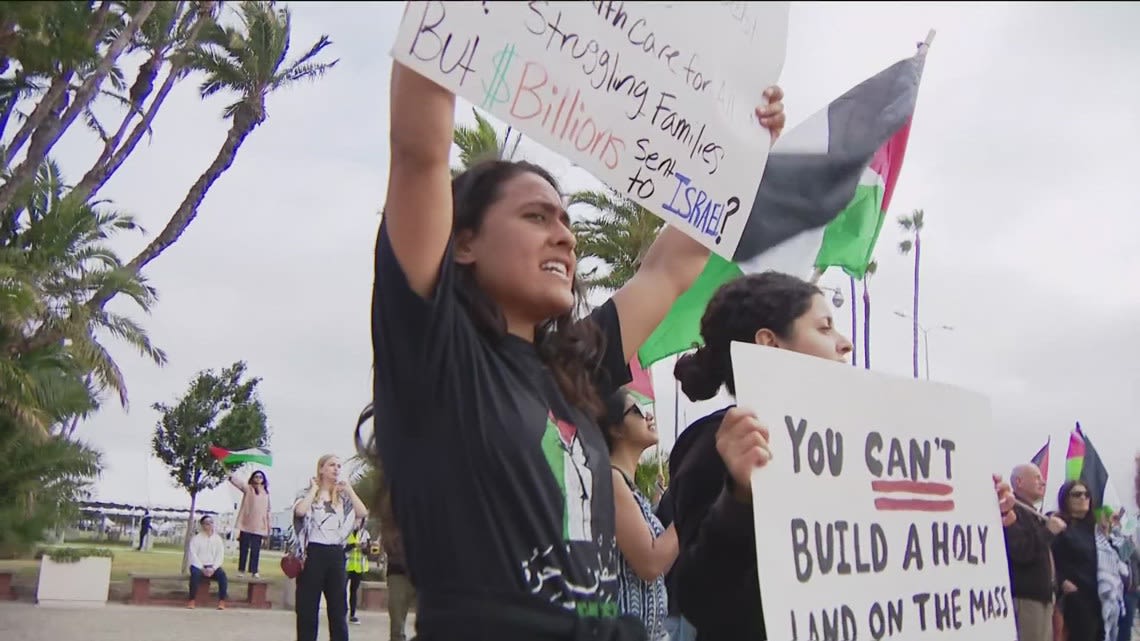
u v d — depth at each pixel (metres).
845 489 2.01
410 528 1.52
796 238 2.77
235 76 17.44
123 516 34.44
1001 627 2.33
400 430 1.50
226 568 22.73
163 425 34.38
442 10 1.44
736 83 1.91
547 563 1.48
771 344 2.27
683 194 1.81
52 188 16.14
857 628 1.93
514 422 1.53
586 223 17.55
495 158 1.96
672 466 2.35
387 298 1.47
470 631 1.42
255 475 15.97
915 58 3.08
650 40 1.75
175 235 18.28
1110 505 6.30
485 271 1.71
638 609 2.75
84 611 11.34
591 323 1.96
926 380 2.31
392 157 1.48
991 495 2.42
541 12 1.58
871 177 3.59
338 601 6.64
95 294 16.09
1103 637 5.88
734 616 1.98
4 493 9.16
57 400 10.91
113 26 9.54
